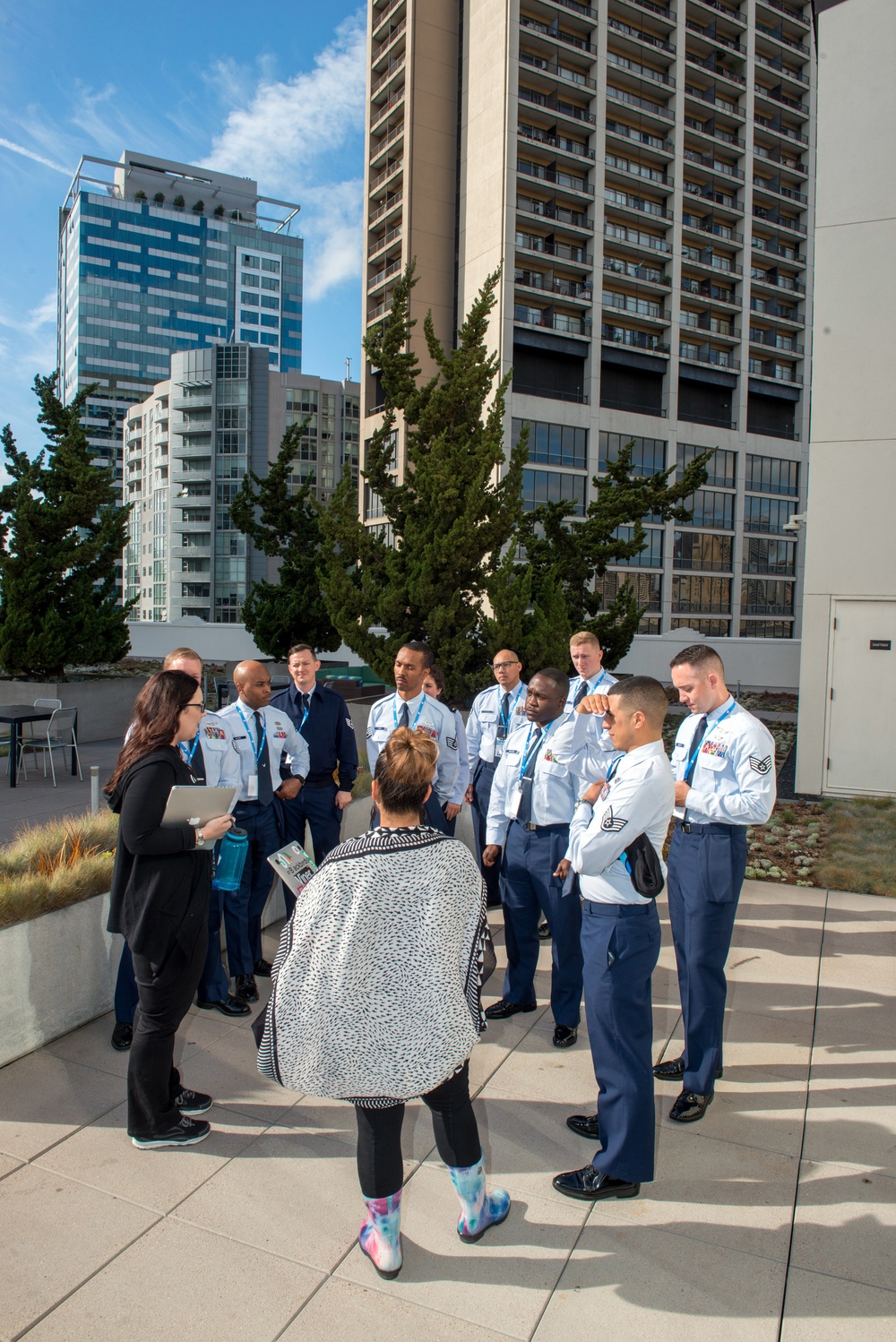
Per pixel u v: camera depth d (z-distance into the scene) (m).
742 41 56.16
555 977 3.85
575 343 50.50
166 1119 2.96
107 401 131.88
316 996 2.07
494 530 8.60
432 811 4.91
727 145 55.28
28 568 12.16
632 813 2.63
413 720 4.83
